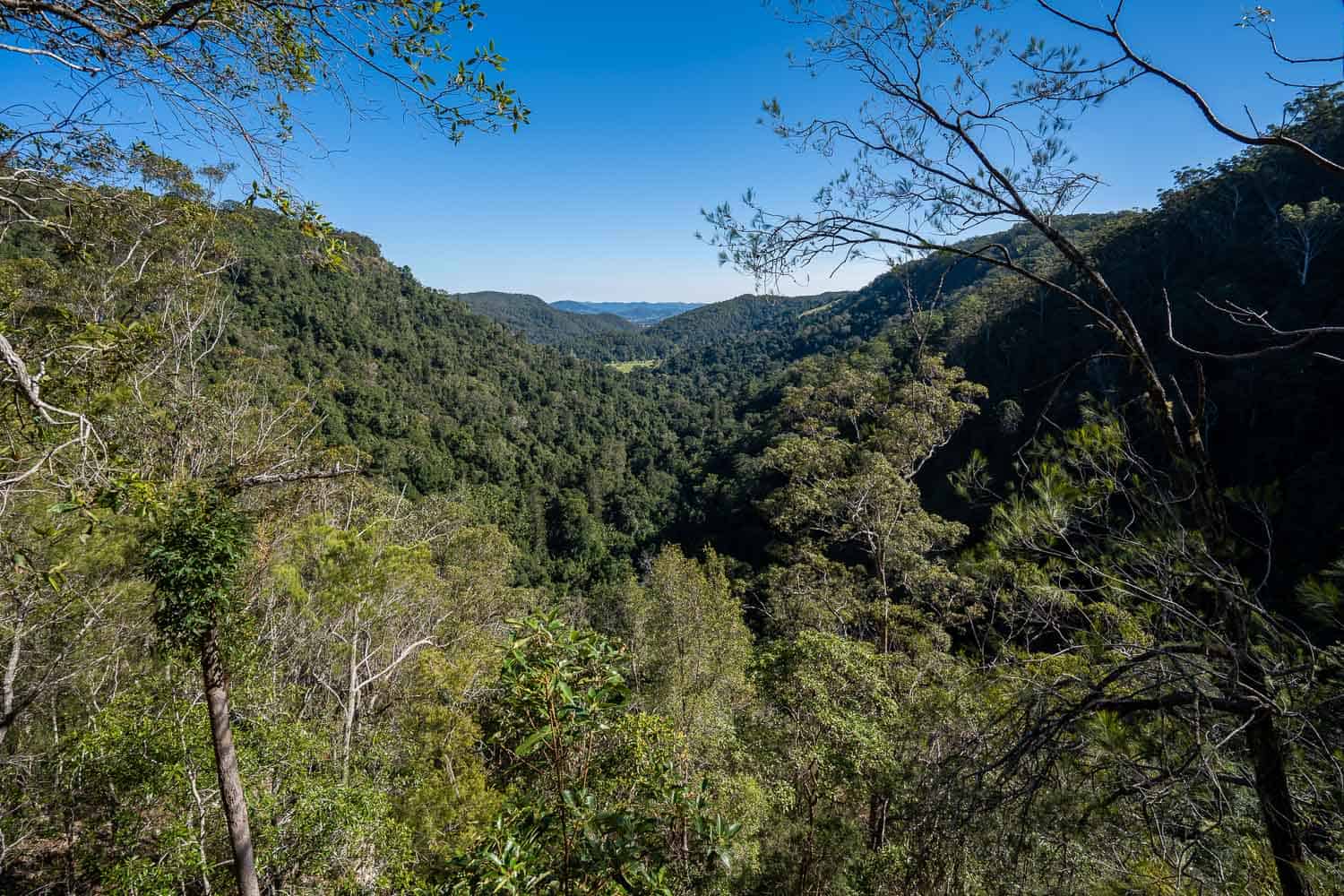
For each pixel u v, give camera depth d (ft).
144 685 26.66
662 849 10.53
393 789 31.94
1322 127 69.72
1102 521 11.25
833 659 26.89
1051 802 11.04
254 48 9.78
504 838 9.75
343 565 35.63
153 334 16.67
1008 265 12.08
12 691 26.30
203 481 18.85
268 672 31.71
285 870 24.99
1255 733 9.46
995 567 12.29
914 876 18.51
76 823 26.08
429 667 38.42
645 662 44.80
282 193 10.72
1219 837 10.60
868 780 21.84
